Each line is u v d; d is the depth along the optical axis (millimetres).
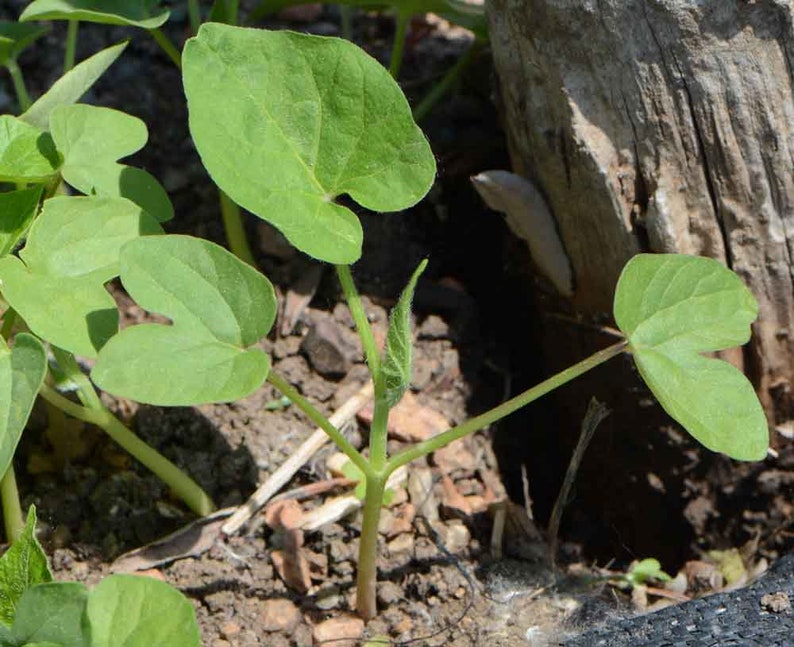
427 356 875
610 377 851
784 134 801
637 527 870
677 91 799
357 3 879
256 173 763
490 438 871
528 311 892
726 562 842
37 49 938
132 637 738
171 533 821
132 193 796
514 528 833
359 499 820
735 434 759
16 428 742
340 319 869
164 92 925
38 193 787
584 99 806
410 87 933
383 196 770
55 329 756
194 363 746
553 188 827
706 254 816
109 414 802
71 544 818
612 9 792
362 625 803
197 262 753
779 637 785
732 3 788
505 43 816
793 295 819
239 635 802
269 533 820
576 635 800
